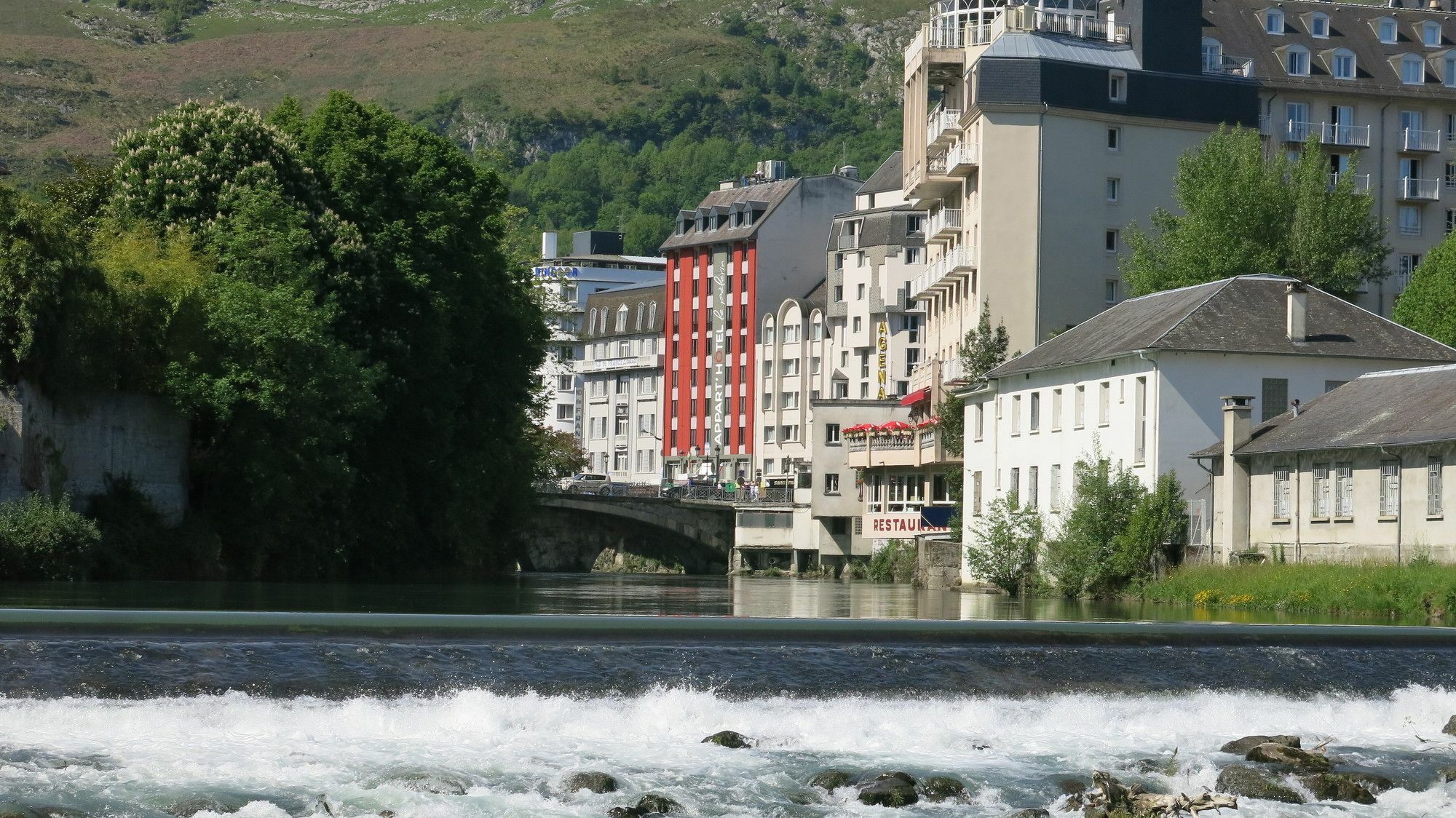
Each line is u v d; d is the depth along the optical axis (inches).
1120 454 3826.3
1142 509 3528.5
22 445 3169.3
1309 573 2999.5
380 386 4114.2
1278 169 5216.5
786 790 1309.1
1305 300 3747.5
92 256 3491.6
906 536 5713.6
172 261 3580.2
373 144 4234.7
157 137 3887.8
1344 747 1530.5
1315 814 1299.2
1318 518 3221.0
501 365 4859.7
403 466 4407.0
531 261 5940.0
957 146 5748.0
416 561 4473.4
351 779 1283.2
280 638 1663.4
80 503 3390.7
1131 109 5556.1
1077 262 5492.1
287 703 1489.9
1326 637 1875.0
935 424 5447.8
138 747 1355.8
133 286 3476.9
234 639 1648.6
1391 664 1787.6
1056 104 5467.5
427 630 1738.4
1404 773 1434.5
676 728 1513.3
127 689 1496.1
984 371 5260.8
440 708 1508.4
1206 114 5649.6
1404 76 6432.1
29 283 3169.3
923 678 1665.8
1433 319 5059.1
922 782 1320.1
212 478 3774.6
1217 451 3518.7
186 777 1270.9
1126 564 3538.4
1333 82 6318.9
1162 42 5679.1
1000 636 1812.3
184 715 1448.1
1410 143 6382.9
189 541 3575.3
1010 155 5467.5
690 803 1267.2
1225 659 1769.2
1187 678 1716.3
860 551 6318.9
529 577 4985.2
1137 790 1267.2
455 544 4635.8
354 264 4008.4
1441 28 6584.6
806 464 6688.0
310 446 3759.8
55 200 4200.3
